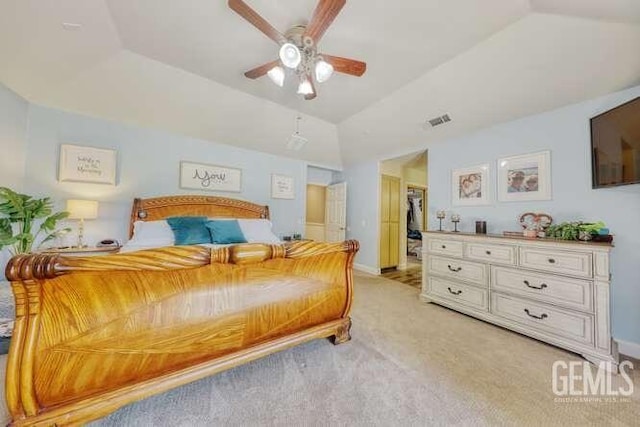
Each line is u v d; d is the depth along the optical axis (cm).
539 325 205
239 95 311
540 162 248
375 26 189
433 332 221
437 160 352
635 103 173
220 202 382
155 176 338
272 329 158
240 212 399
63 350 101
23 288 94
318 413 124
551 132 241
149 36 211
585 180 219
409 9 173
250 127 370
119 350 112
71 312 103
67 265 96
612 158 190
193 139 370
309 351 183
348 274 193
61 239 278
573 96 220
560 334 193
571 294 189
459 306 266
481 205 298
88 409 106
